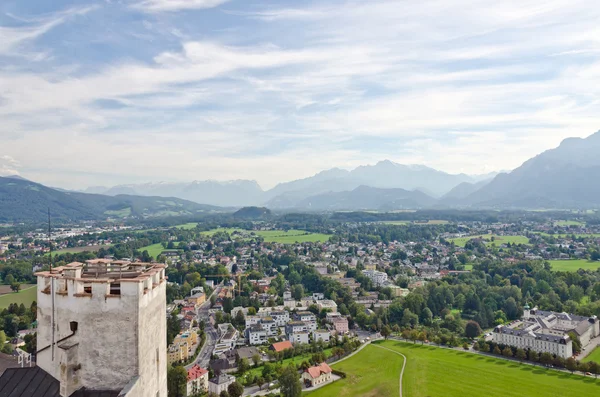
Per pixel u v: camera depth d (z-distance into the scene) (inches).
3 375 1379.2
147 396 1359.5
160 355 1494.8
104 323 1295.5
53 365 1357.0
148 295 1379.2
